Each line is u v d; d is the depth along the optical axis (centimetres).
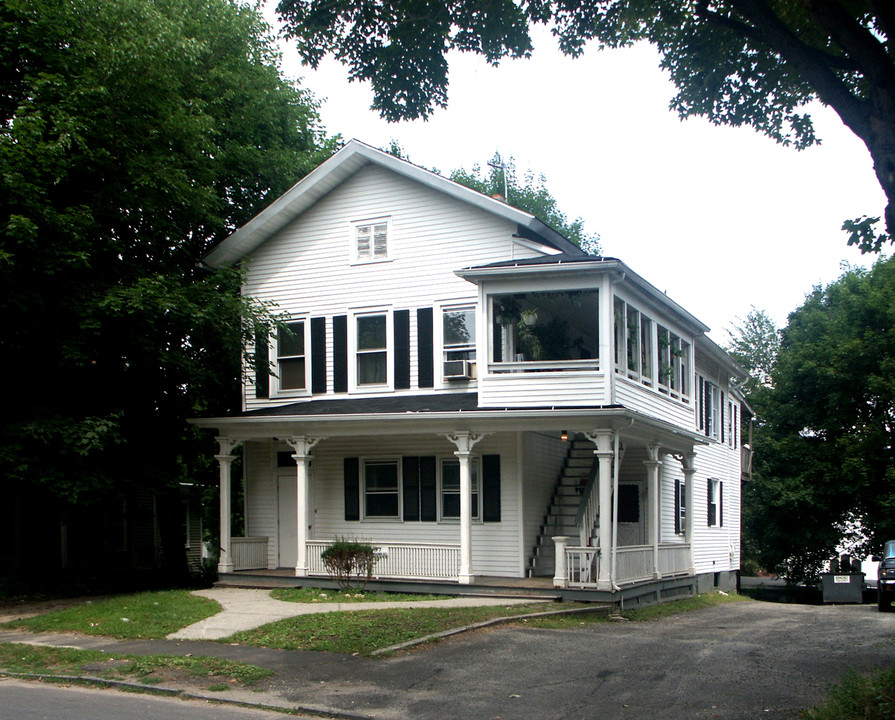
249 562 2248
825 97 984
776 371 4141
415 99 1409
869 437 3428
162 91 2078
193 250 2575
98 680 1083
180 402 2308
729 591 3177
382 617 1494
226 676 1100
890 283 3500
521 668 1155
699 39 1302
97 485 1920
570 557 1830
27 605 1844
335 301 2319
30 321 1886
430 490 2173
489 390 1930
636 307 2034
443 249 2211
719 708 952
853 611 2236
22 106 1831
